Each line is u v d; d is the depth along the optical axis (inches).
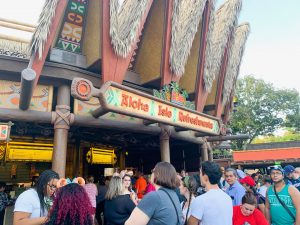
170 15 378.6
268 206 165.3
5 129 235.0
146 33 414.3
